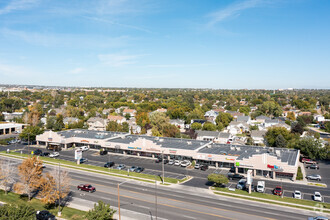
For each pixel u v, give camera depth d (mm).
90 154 90000
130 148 86625
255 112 197750
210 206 46562
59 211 43656
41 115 178000
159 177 64375
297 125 120500
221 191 54500
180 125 152375
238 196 51656
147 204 47469
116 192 53781
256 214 43188
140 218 41844
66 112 174250
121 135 101750
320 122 168500
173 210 44844
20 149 96000
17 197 51812
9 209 37406
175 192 53875
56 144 95500
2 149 95812
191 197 51031
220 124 141000
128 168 72375
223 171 70625
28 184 49875
